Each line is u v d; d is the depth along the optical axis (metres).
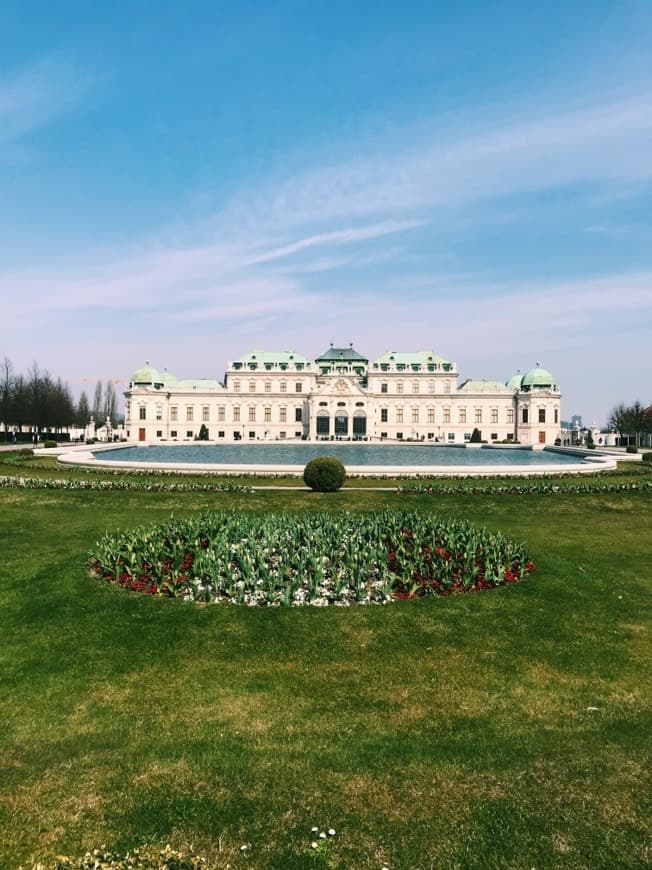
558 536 28.98
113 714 12.27
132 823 8.80
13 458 65.62
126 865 7.75
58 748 10.98
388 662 14.70
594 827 8.71
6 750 10.93
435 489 42.41
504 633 16.41
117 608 17.94
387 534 24.25
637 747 10.95
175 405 155.50
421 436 154.75
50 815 8.98
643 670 14.40
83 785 9.75
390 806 9.20
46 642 15.79
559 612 17.92
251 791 9.57
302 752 10.74
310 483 42.03
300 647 15.47
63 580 20.39
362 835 8.55
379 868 7.94
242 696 13.02
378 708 12.51
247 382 156.50
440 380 155.75
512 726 11.77
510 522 32.97
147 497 39.34
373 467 51.47
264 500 38.91
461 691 13.27
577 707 12.58
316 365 162.50
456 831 8.62
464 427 154.88
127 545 22.00
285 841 8.42
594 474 53.66
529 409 150.50
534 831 8.62
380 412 155.00
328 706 12.58
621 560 24.44
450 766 10.29
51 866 7.81
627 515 35.31
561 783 9.78
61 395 156.38
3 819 8.87
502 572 20.17
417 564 20.53
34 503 36.72
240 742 11.11
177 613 17.52
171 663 14.62
